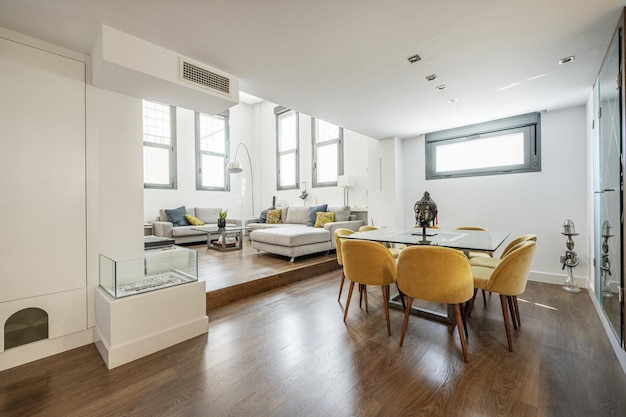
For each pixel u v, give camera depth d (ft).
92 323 6.98
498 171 12.75
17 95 6.06
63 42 6.45
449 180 14.25
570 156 11.07
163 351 6.48
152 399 4.88
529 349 6.44
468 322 8.00
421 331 7.47
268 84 8.73
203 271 11.87
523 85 8.87
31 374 5.63
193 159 22.48
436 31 6.07
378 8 5.30
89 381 5.39
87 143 6.97
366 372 5.63
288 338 7.11
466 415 4.44
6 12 5.33
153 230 18.69
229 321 8.16
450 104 10.54
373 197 16.37
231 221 22.44
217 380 5.40
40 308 6.31
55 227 6.51
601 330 7.34
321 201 21.54
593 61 7.36
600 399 4.77
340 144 20.16
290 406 4.70
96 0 4.99
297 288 11.36
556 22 5.75
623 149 5.61
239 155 25.54
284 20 5.65
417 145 15.37
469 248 6.91
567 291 10.49
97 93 7.11
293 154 23.57
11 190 5.99
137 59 6.22
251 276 11.09
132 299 6.18
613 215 6.63
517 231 12.32
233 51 6.85
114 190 7.39
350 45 6.60
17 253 6.06
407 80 8.47
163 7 5.22
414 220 15.46
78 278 6.81
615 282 6.42
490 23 5.78
